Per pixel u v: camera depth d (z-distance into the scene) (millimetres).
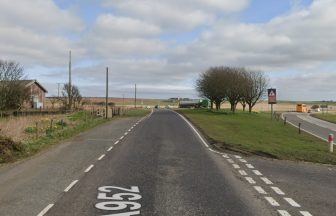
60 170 15359
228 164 17359
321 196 11438
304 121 63312
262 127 42312
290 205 10312
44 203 10312
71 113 56812
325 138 33812
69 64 69188
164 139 28000
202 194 11383
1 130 26219
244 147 23656
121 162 17391
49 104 96750
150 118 58031
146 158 18719
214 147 23797
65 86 80500
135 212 9477
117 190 11828
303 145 25844
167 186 12438
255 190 12062
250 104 82812
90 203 10305
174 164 16984
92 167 16031
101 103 127562
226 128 39656
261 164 17594
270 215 9352
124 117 61250
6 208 9836
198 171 15328
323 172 15852
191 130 36469
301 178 14336
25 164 16922
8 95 52812
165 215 9227
